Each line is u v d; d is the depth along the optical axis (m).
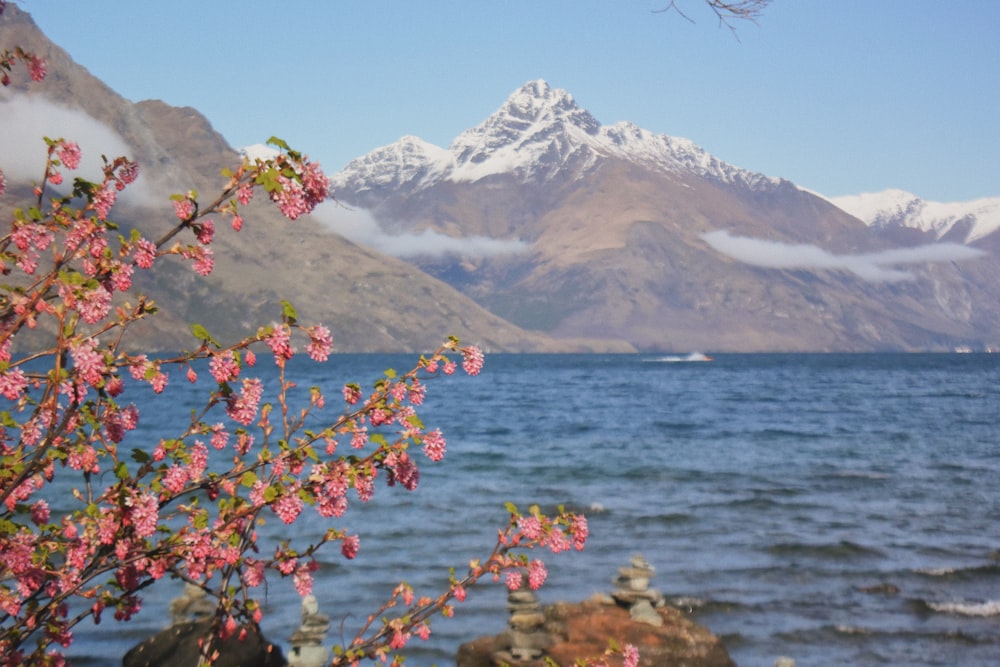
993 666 13.42
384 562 18.72
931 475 34.78
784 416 71.56
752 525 23.92
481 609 15.58
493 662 11.44
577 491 30.02
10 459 4.89
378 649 5.86
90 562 5.17
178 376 93.69
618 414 74.75
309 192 4.76
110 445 5.02
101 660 12.81
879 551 20.69
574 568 18.69
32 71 5.29
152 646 9.35
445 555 19.58
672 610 13.04
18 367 4.65
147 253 4.79
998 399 95.38
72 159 4.86
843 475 34.88
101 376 4.68
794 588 17.55
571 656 11.37
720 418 69.31
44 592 5.50
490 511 25.22
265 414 5.38
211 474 5.23
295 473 5.25
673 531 22.95
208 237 4.87
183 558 5.21
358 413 5.36
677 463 38.94
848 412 76.19
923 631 14.97
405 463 5.30
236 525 5.27
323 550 19.48
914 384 137.00
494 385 137.88
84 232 4.77
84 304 4.56
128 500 4.92
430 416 72.62
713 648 11.84
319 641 9.84
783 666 10.55
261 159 4.75
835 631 14.98
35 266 4.75
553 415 73.50
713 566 19.12
